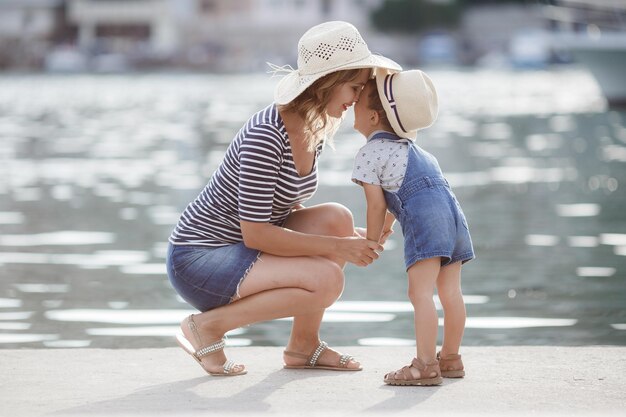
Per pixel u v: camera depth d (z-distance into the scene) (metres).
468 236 3.96
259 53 73.94
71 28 76.44
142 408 3.48
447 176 14.17
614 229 9.66
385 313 6.38
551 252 8.55
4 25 75.25
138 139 20.48
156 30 75.62
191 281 3.99
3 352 4.44
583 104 30.30
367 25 73.81
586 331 5.89
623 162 15.62
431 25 72.94
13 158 17.03
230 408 3.48
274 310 3.93
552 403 3.53
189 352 4.03
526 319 6.21
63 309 6.56
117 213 10.98
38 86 44.44
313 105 3.81
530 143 19.09
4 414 3.42
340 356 4.13
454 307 3.92
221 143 19.53
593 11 25.97
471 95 35.25
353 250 3.88
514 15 73.44
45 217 10.73
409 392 3.71
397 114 3.85
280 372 4.09
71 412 3.43
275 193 3.92
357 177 3.89
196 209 4.05
